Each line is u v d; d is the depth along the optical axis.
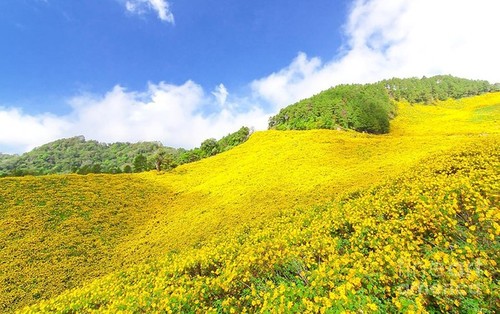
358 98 123.62
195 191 46.38
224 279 10.79
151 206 40.88
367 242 10.61
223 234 22.81
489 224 8.32
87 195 39.81
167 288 11.41
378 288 7.45
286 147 58.06
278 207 26.12
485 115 95.81
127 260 25.30
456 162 18.59
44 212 33.31
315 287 8.19
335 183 28.69
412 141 44.19
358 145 48.09
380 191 17.22
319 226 13.97
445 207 10.02
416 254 8.25
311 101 131.25
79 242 28.78
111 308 11.10
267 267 11.09
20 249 26.02
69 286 21.98
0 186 37.19
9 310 19.25
